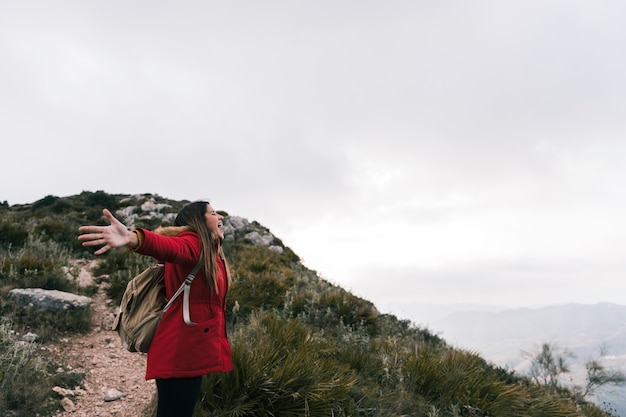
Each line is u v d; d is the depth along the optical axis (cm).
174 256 207
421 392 485
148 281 230
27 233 988
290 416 352
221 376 364
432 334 998
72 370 467
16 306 573
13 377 380
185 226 236
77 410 383
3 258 755
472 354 637
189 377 214
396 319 1032
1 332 457
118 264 928
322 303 852
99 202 2562
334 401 383
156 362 210
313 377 394
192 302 222
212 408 350
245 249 1593
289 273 1175
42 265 731
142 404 404
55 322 578
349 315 805
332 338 652
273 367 405
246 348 416
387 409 418
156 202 2869
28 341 500
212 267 226
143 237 190
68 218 2038
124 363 523
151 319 219
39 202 2616
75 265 851
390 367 525
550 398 599
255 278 950
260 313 672
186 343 214
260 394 361
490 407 470
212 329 225
